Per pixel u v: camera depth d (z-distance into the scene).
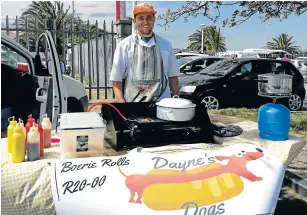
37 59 4.88
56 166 1.94
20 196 1.90
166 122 2.37
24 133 2.04
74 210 1.81
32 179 1.92
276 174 2.01
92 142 2.11
